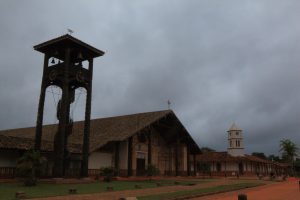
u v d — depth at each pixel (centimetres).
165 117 4672
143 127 4184
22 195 1811
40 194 1967
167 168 5038
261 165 8612
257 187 3200
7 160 3058
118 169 3978
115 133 4134
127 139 4088
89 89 3434
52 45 3306
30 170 2541
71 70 3253
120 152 4250
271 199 1989
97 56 3550
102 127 4578
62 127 3050
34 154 2605
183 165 5184
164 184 3152
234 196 2183
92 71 3491
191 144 5306
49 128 5088
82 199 1797
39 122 3234
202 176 5566
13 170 3070
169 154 5128
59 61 3478
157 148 4903
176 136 4975
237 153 7575
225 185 3164
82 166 3281
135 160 4362
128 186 2758
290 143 9425
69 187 2497
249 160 7062
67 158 3400
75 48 3331
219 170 7250
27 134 5050
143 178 4000
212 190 2500
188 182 3591
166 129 4928
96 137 4156
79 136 4384
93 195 2005
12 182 2789
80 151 3622
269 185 3597
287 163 10444
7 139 3112
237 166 7106
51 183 2775
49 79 3294
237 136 7675
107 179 3369
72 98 3403
